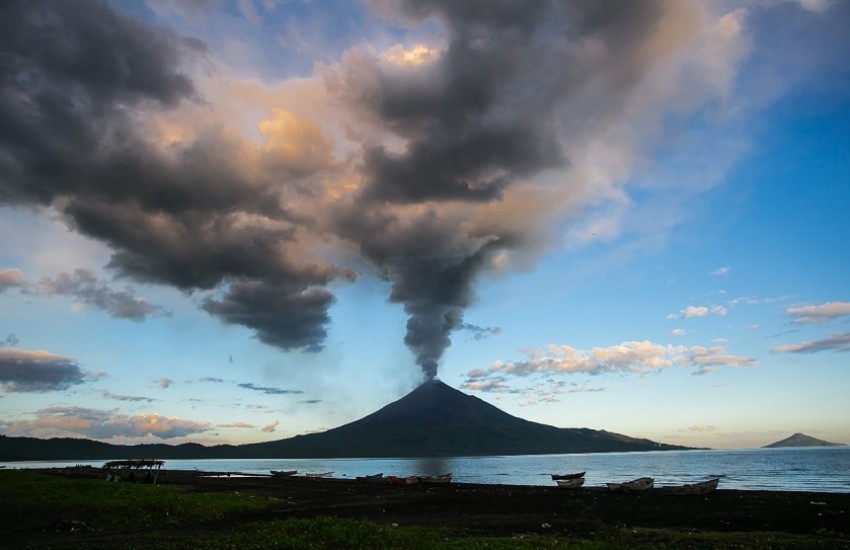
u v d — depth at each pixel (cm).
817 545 2859
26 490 4159
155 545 2367
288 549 2333
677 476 11781
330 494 6475
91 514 3541
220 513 4041
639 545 2716
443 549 2378
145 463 7488
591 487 7781
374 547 2448
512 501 5459
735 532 3316
